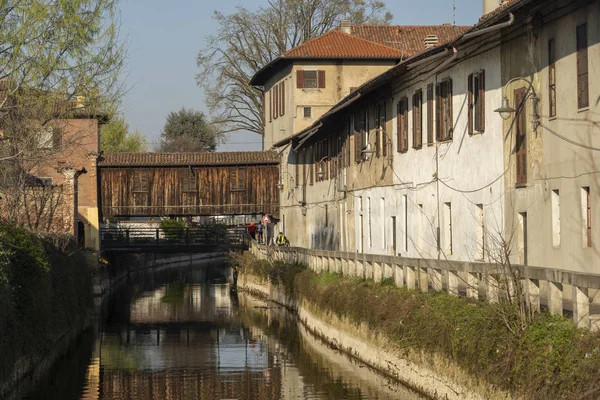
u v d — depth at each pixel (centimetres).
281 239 5509
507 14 2164
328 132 4909
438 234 2956
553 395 1262
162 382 2520
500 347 1499
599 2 1895
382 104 3681
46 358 2784
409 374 2081
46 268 2733
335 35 6153
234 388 2397
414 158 3244
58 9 2400
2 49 2395
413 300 2138
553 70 2138
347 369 2552
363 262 2780
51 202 4247
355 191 4231
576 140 2016
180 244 6166
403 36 6406
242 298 5275
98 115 2539
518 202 2342
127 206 6038
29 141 2575
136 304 4997
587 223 1992
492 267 1628
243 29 6838
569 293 2042
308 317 3484
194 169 6138
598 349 1199
